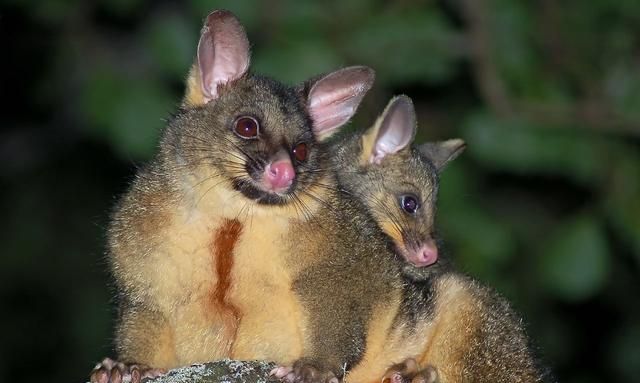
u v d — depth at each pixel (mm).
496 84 14242
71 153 18062
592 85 14438
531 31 14469
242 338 9883
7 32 16828
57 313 17969
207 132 10398
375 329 10367
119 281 10070
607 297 16984
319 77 11109
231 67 10812
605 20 14773
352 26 14336
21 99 17703
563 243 14305
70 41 15523
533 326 15961
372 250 10375
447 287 10992
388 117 12828
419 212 12594
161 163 10305
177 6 16047
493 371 10797
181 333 9883
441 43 14375
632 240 14320
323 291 10062
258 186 10016
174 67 14273
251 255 9875
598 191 14516
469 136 14375
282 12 14227
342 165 12758
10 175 18109
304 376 9594
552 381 11227
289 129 10547
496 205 16609
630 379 16953
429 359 10836
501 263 14789
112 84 14414
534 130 14328
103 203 18094
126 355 9969
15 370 17859
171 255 9836
